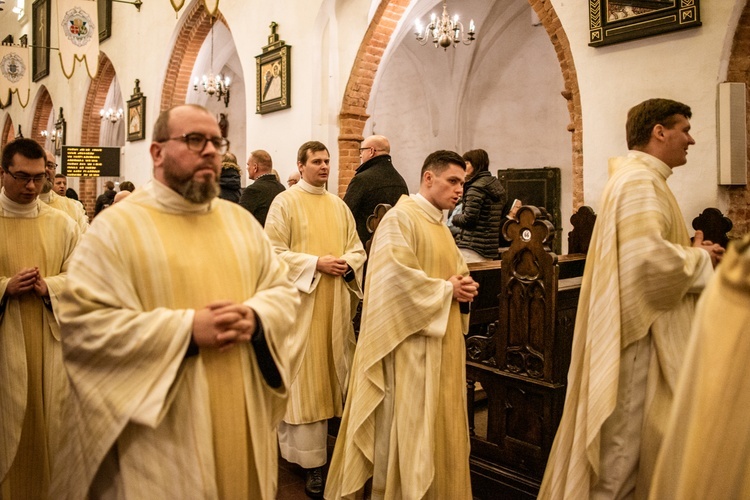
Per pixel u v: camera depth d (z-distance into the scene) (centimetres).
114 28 1334
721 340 92
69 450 195
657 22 462
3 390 274
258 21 891
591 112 515
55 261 298
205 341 179
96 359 179
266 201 511
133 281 184
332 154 792
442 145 1239
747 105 442
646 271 238
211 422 188
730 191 450
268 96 862
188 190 188
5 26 2141
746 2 429
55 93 1680
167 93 1145
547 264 306
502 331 328
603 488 251
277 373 204
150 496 180
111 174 1165
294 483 361
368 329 283
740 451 92
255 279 207
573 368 262
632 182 246
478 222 507
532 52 1092
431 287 272
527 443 316
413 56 1257
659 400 242
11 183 283
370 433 287
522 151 1124
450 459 276
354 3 774
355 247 399
